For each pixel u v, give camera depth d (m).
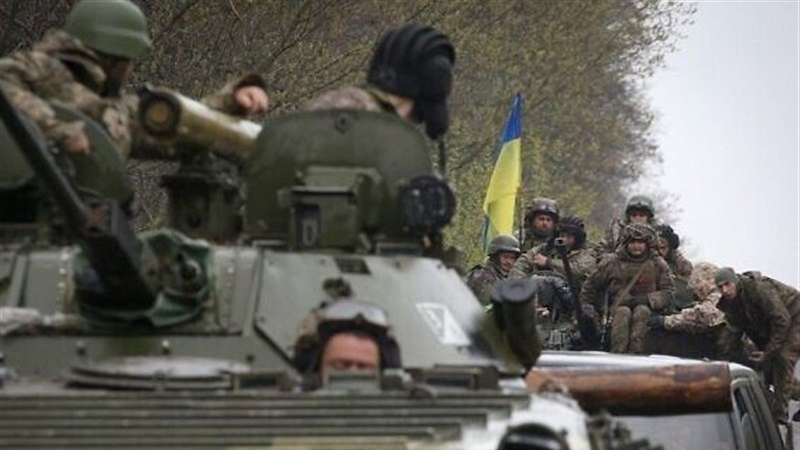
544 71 41.81
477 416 10.47
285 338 11.77
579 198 48.41
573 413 11.04
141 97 12.80
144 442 10.07
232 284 11.98
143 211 26.45
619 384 13.48
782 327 23.44
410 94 13.78
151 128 12.69
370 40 30.73
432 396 10.55
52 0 26.53
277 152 12.94
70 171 12.45
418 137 13.04
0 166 12.62
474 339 12.34
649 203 24.23
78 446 10.04
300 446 10.12
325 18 29.44
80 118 12.69
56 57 13.04
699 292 23.48
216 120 13.02
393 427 10.34
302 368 11.37
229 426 10.21
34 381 11.12
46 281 12.08
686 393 13.56
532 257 23.25
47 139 12.38
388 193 12.83
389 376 10.72
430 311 12.30
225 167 13.29
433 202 12.62
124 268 11.31
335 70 30.05
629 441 11.14
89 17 13.24
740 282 23.52
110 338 11.70
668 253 24.70
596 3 42.53
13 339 11.66
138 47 13.33
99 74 13.19
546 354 17.02
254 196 12.98
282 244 12.63
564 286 22.73
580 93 45.56
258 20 28.44
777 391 23.73
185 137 12.74
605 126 50.44
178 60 27.83
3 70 12.81
